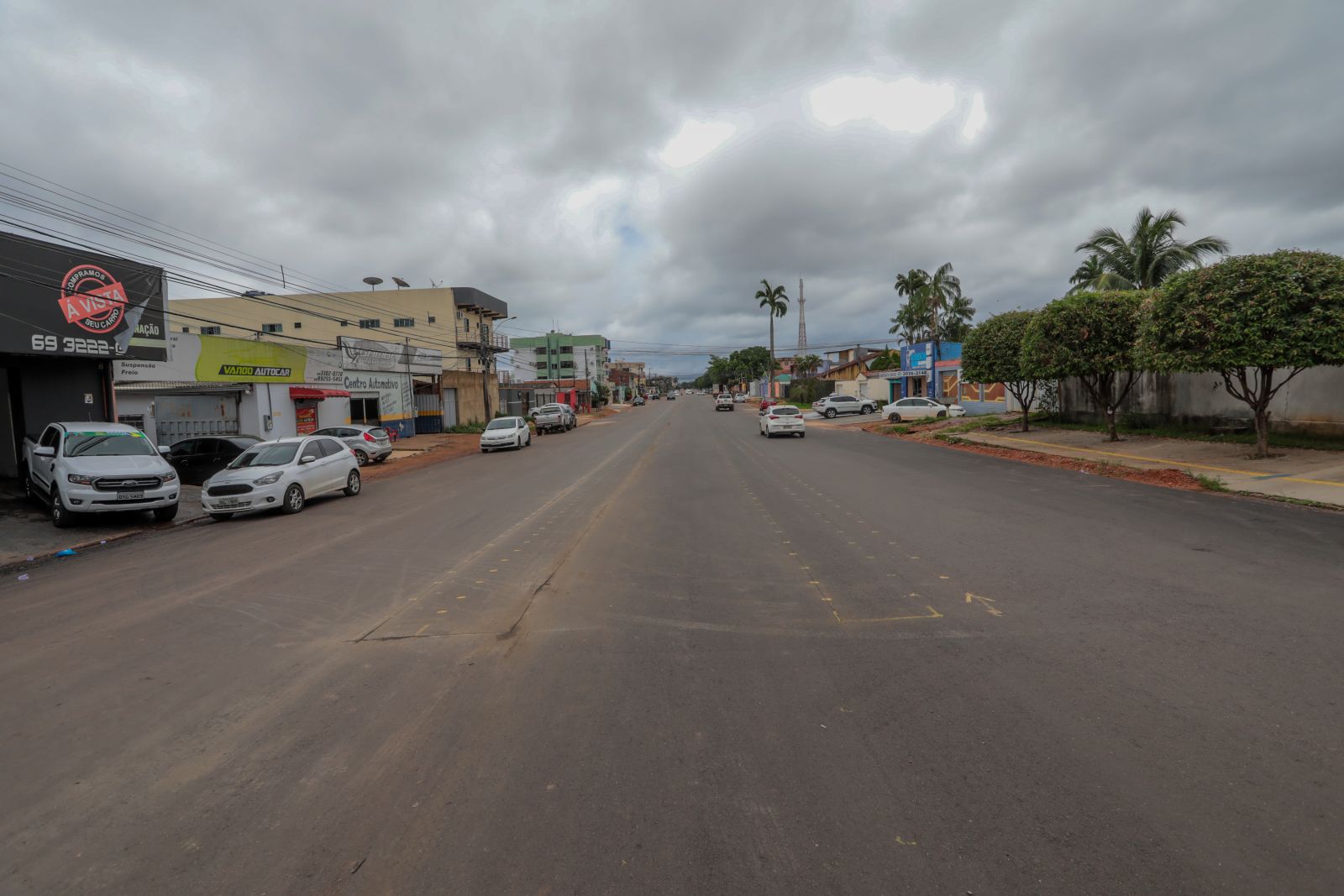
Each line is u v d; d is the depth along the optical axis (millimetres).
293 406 28688
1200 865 2695
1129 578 6746
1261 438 14883
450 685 4707
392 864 2869
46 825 3229
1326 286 12938
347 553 9359
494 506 13219
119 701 4629
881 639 5312
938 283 53469
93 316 16641
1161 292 15242
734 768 3533
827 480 15305
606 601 6574
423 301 55656
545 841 2988
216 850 3004
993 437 25531
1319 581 6477
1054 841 2871
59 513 12938
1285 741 3613
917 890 2613
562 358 110188
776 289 74438
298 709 4414
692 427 41406
